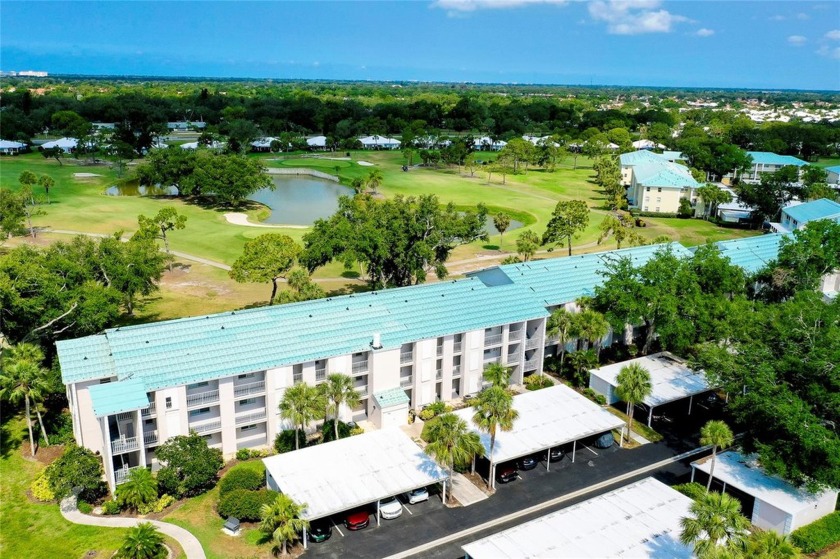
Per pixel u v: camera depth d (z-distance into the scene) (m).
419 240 91.31
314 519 46.91
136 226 138.88
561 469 57.94
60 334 70.69
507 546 44.16
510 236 140.62
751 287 90.56
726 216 160.50
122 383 53.09
